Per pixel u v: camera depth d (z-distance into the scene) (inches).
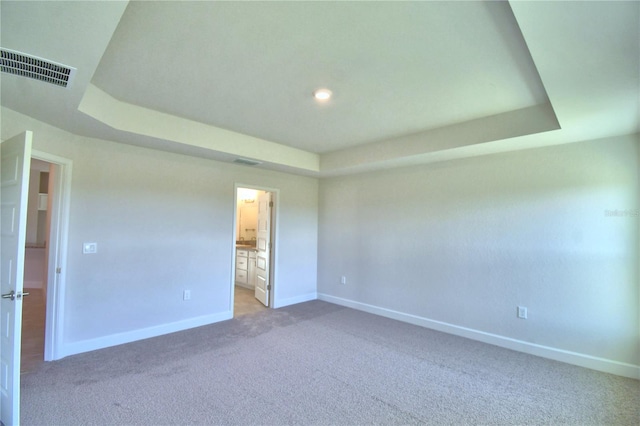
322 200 226.8
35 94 86.7
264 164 176.2
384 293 186.7
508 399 98.1
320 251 226.5
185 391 100.0
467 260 154.0
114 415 86.8
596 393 102.0
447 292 160.2
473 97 108.7
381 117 129.0
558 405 95.0
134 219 142.5
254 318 179.3
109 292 135.1
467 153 146.2
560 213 129.0
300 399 96.7
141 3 62.6
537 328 133.1
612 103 89.2
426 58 84.0
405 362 123.7
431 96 108.2
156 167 149.5
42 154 109.7
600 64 69.5
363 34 73.6
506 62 85.5
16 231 79.8
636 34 58.5
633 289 114.0
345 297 208.5
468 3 62.6
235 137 153.2
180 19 68.1
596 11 53.0
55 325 119.8
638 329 112.9
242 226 319.3
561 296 128.0
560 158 129.3
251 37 75.1
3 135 95.8
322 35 74.2
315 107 119.3
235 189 180.7
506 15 66.2
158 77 96.6
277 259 204.4
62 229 121.5
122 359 122.2
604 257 119.6
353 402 95.5
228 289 177.3
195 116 131.5
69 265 124.3
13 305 78.7
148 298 146.6
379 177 192.4
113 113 114.1
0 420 82.2
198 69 91.4
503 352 135.1
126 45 78.6
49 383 102.8
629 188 115.5
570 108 92.9
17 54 67.5
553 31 58.7
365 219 198.8
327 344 141.3
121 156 138.7
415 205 174.6
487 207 148.3
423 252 170.2
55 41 63.1
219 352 130.8
